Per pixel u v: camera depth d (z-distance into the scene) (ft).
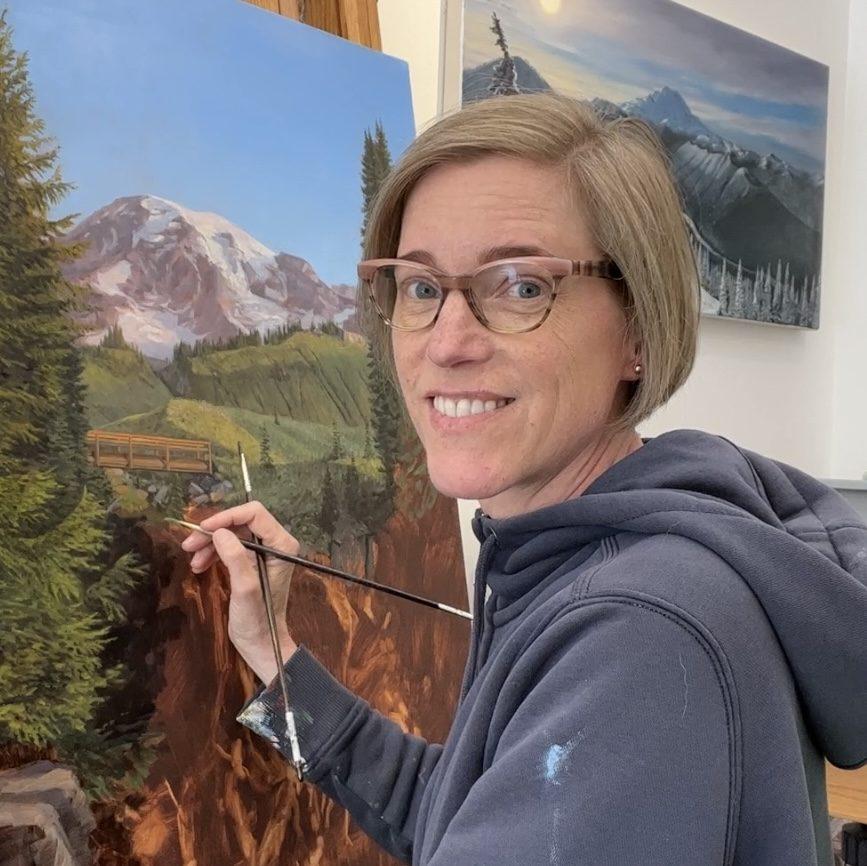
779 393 6.31
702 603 1.54
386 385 3.50
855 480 5.99
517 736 1.58
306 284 3.20
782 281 5.95
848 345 6.63
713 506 1.77
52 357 2.38
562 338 1.95
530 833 1.44
